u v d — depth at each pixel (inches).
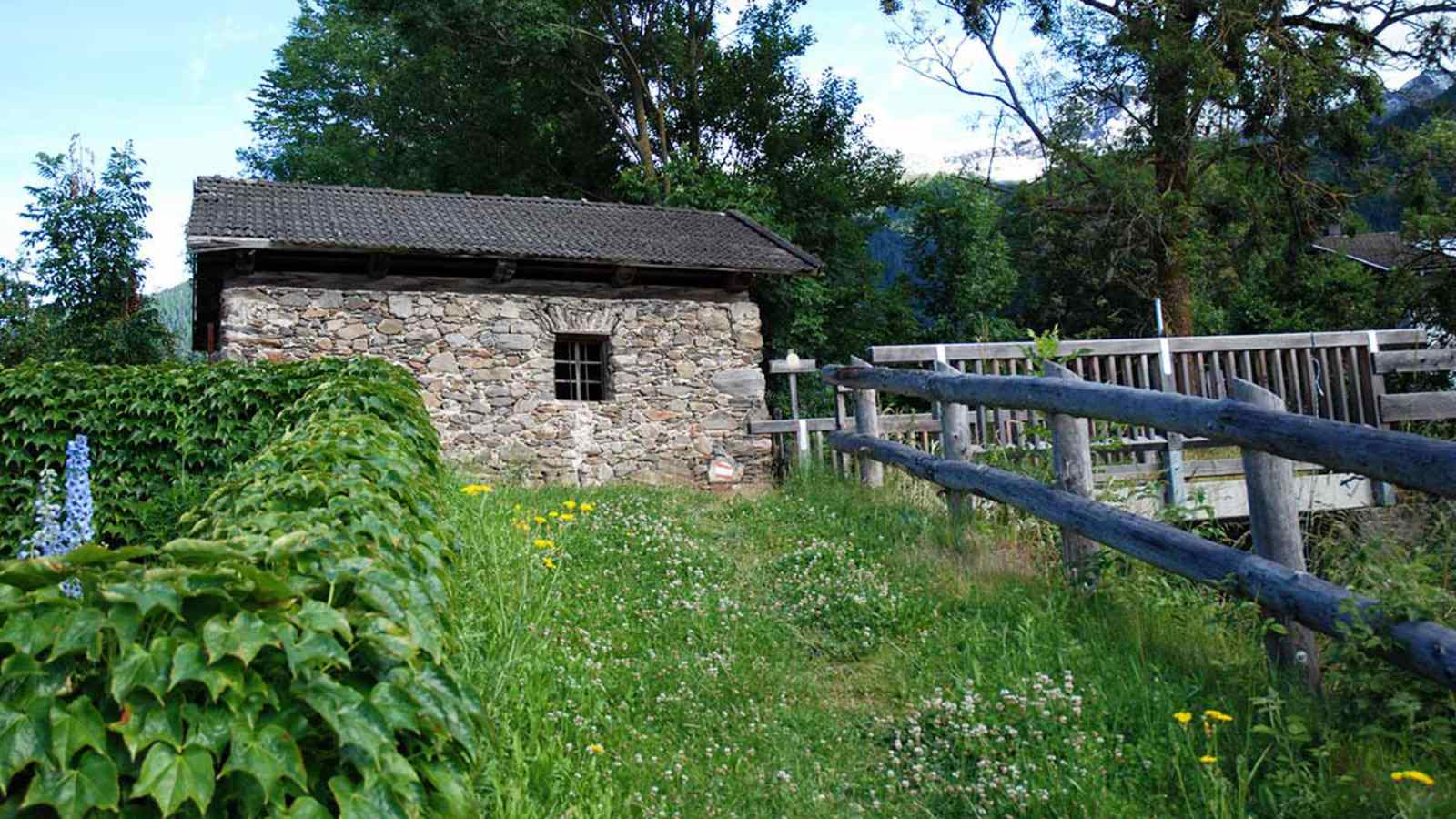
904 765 164.9
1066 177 864.9
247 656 79.4
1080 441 253.3
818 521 325.4
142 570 81.4
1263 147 820.6
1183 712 162.4
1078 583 230.4
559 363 527.5
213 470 367.6
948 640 213.3
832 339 925.8
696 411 528.7
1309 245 849.5
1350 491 324.8
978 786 151.3
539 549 264.2
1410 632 153.5
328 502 132.9
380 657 94.1
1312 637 177.3
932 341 945.5
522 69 974.4
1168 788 150.0
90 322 748.6
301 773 80.4
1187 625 206.2
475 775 128.5
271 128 1235.9
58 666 76.7
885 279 1165.1
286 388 370.6
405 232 478.0
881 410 508.7
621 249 512.4
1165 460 333.7
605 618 224.4
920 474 323.6
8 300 724.0
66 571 80.6
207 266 474.6
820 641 223.0
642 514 334.3
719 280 547.5
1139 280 924.0
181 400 370.3
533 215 558.9
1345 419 373.4
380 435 190.4
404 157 1090.1
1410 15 811.4
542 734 157.1
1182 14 818.2
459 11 888.3
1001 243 965.2
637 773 154.6
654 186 863.7
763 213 855.7
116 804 73.3
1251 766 151.7
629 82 1016.2
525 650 185.9
